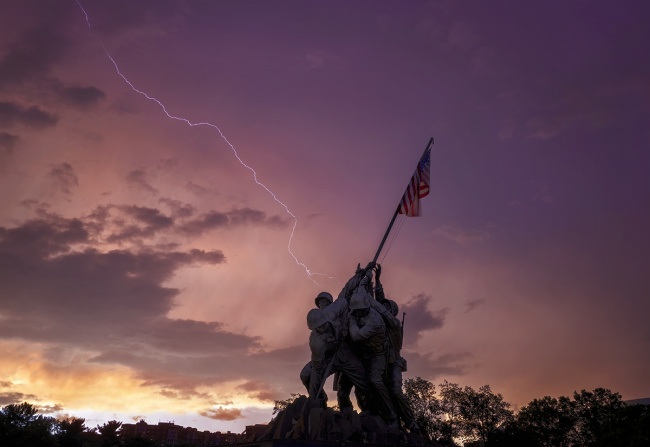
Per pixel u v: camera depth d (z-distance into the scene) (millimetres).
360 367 22938
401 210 30609
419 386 76188
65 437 59781
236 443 20625
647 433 66062
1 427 56781
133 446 59750
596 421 83125
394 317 23500
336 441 18625
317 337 22359
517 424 80875
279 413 20031
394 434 20344
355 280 24766
